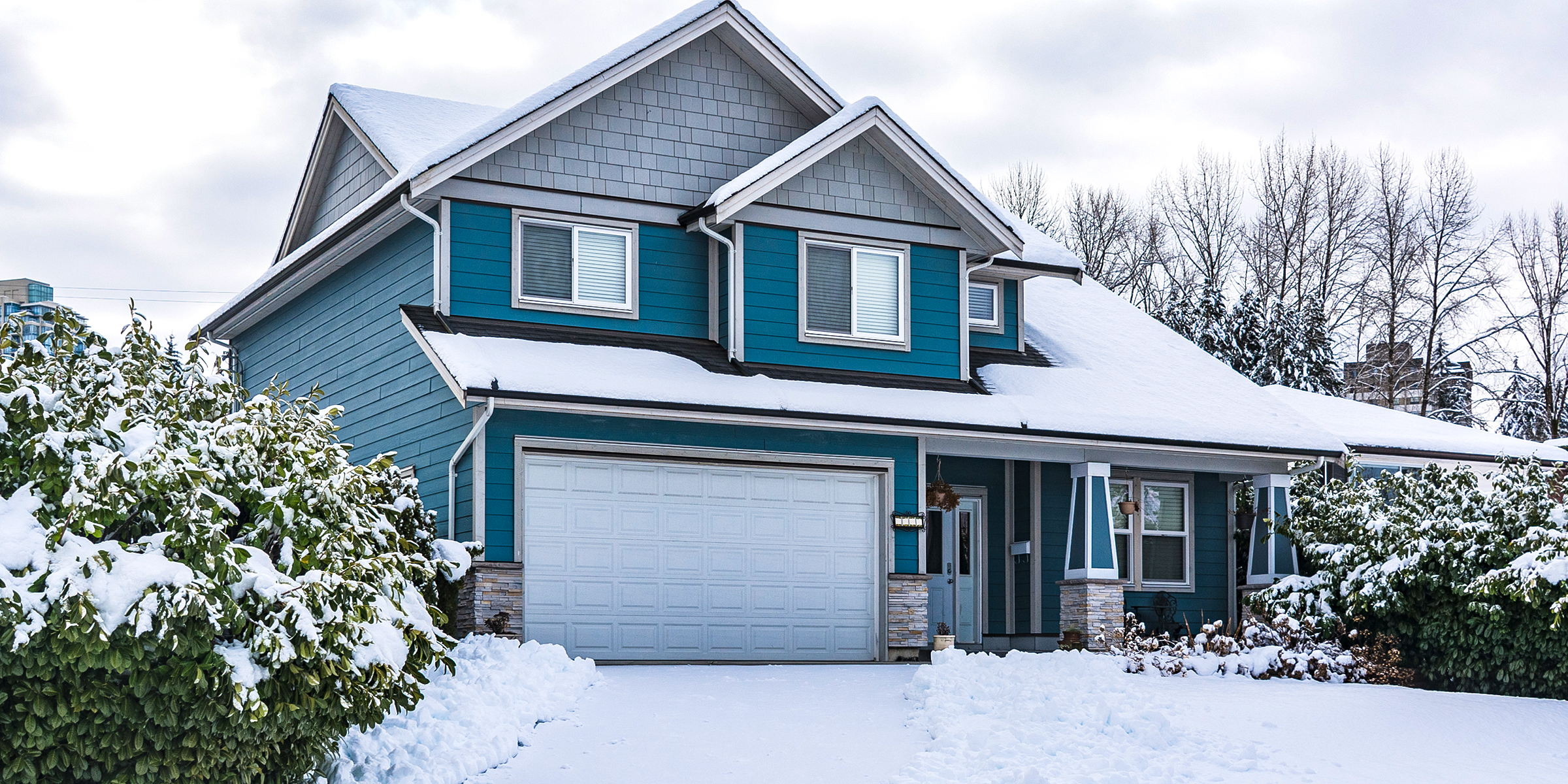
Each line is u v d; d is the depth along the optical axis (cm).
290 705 768
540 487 1633
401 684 853
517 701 1172
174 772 741
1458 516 1666
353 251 1953
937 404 1822
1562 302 4344
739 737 1125
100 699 714
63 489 754
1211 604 2228
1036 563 2120
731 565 1730
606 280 1806
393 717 1027
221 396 914
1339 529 1828
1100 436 1894
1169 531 2216
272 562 841
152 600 707
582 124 1811
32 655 692
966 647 2089
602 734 1120
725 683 1413
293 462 855
